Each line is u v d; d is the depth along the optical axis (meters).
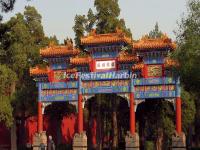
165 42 68.00
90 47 71.56
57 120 85.19
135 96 69.25
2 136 88.69
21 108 82.31
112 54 70.69
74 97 72.31
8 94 82.81
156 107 78.44
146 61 69.31
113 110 82.25
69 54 72.69
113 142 83.44
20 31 83.81
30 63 85.69
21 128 86.56
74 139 71.31
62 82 73.19
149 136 85.12
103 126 86.88
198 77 59.06
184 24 61.81
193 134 101.44
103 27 83.25
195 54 58.75
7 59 83.50
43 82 74.38
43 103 74.12
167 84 67.88
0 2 42.34
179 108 67.25
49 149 74.19
